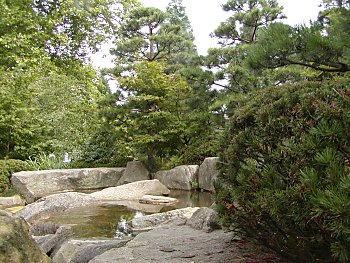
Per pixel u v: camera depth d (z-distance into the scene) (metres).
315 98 2.22
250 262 2.76
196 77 9.80
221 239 3.53
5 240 1.87
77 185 9.93
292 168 1.98
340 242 1.70
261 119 2.45
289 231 2.14
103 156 12.23
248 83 9.35
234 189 2.53
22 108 10.98
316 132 1.89
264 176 2.16
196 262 2.87
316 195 1.65
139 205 7.35
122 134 11.05
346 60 3.06
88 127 12.34
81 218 6.05
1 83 10.72
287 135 2.27
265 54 2.99
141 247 3.39
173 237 3.73
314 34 2.89
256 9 10.22
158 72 10.80
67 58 11.67
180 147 10.93
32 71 10.95
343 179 1.60
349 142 1.85
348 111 1.88
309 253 2.18
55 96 12.65
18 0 10.38
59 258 4.02
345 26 3.15
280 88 2.72
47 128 11.89
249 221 2.42
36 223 5.84
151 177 10.45
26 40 9.50
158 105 10.70
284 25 3.01
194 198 8.03
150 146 10.66
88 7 11.38
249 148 2.45
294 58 3.06
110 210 6.81
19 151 11.38
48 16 10.62
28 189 8.95
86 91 11.96
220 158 2.98
